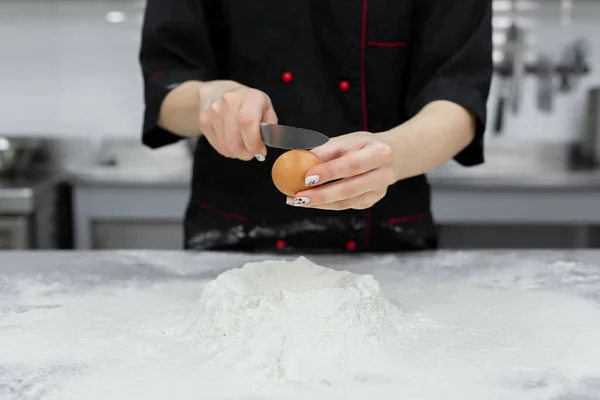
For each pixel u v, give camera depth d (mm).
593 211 1896
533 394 663
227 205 1153
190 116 1014
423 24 1087
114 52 2268
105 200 1919
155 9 1116
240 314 771
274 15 1106
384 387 675
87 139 2277
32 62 2260
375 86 1125
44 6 2229
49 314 852
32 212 1766
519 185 1865
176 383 684
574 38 2246
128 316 847
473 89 1029
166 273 1011
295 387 676
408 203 1149
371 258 1080
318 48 1114
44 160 2270
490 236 1985
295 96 1127
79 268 1033
